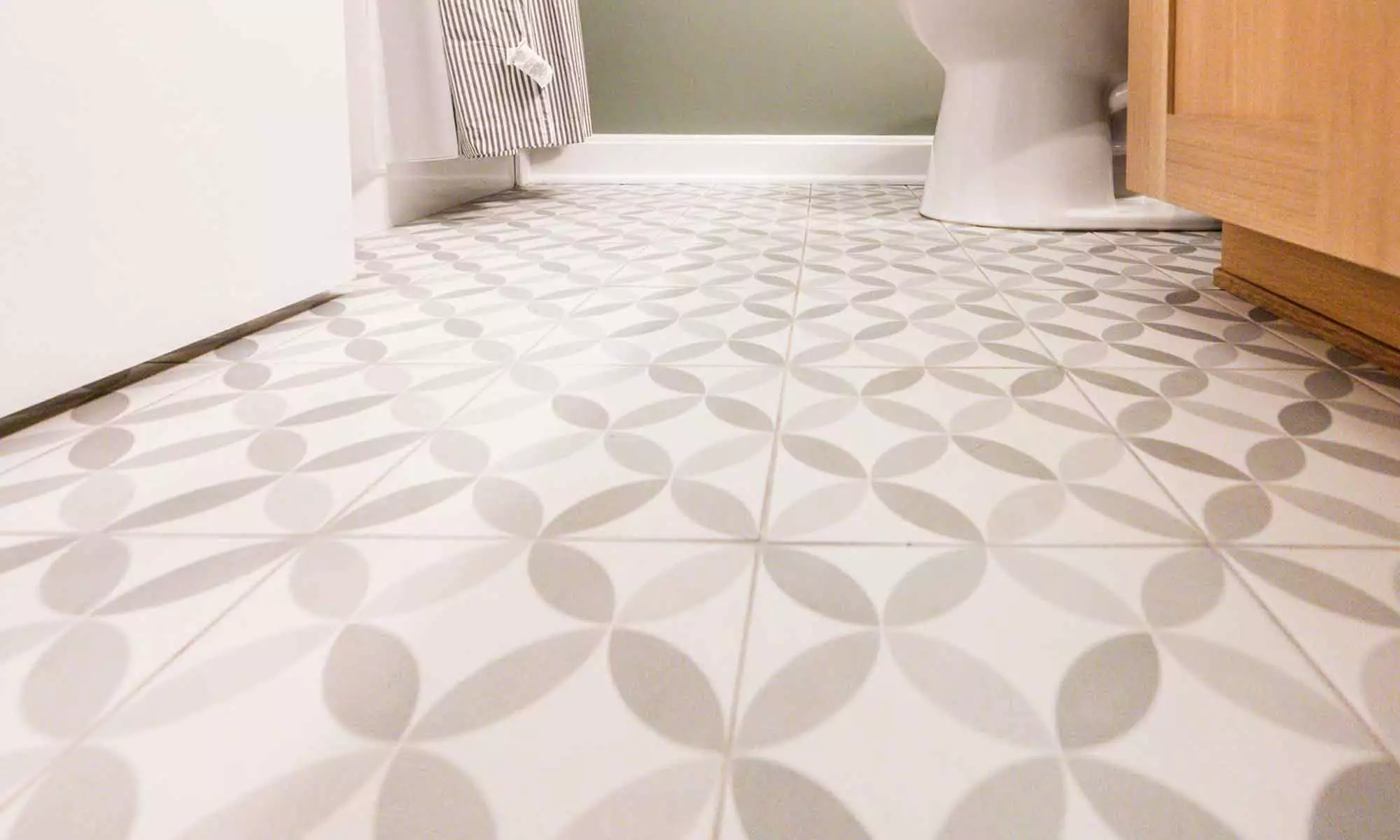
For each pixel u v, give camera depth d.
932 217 1.49
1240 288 0.89
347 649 0.36
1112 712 0.31
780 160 2.05
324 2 0.86
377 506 0.49
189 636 0.37
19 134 0.56
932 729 0.31
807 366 0.71
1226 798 0.27
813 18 1.96
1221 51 0.72
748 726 0.31
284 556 0.44
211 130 0.73
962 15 1.27
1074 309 0.87
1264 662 0.33
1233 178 0.70
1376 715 0.31
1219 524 0.44
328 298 0.98
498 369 0.72
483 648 0.36
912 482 0.50
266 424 0.61
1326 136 0.57
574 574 0.41
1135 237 1.27
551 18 1.60
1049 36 1.25
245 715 0.32
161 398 0.67
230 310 0.78
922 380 0.67
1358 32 0.53
